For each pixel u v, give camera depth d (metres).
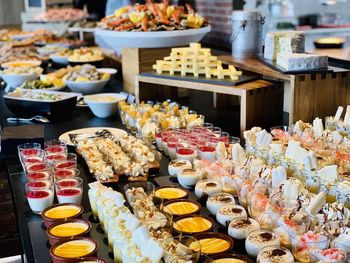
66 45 5.76
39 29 6.56
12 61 5.01
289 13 5.42
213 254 1.60
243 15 3.17
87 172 2.38
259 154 2.22
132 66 3.58
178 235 1.68
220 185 2.06
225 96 3.41
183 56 3.01
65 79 3.95
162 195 2.04
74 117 3.34
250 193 1.88
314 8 5.43
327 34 5.31
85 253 1.62
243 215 1.83
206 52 3.00
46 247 1.75
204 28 3.54
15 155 2.62
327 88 2.63
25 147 2.53
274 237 1.67
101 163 2.28
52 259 1.66
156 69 3.20
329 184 1.93
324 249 1.56
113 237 1.65
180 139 2.49
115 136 2.68
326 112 2.66
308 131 2.40
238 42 3.23
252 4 5.20
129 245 1.55
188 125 2.73
